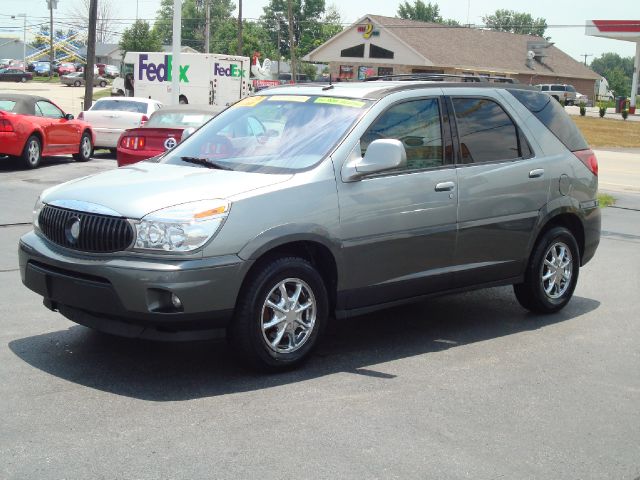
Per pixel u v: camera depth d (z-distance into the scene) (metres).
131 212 5.25
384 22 61.47
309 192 5.70
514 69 66.38
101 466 4.20
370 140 6.12
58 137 19.52
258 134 6.38
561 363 6.24
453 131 6.68
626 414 5.24
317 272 5.78
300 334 5.81
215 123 6.81
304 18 121.12
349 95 6.42
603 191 18.69
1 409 4.91
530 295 7.42
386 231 6.11
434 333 6.96
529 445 4.69
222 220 5.29
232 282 5.30
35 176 17.12
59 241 5.54
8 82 83.12
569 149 7.62
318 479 4.13
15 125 17.91
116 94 51.16
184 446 4.48
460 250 6.66
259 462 4.31
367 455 4.45
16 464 4.18
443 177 6.49
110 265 5.20
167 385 5.43
